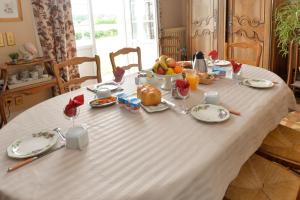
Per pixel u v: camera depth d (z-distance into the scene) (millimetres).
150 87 1703
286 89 1911
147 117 1500
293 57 3582
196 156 1110
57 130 1373
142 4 4559
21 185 981
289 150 1698
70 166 1079
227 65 2504
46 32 3230
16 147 1228
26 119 1556
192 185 1009
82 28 4184
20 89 2830
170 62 1945
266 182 1408
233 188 1370
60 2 3270
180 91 1613
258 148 1616
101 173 1027
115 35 5312
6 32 2994
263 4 3725
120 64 5016
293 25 3328
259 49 2701
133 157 1119
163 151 1154
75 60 2354
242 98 1718
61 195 922
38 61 2988
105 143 1239
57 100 1850
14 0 3010
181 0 5078
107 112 1597
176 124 1396
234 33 4094
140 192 921
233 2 3994
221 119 1406
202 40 4496
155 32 4527
